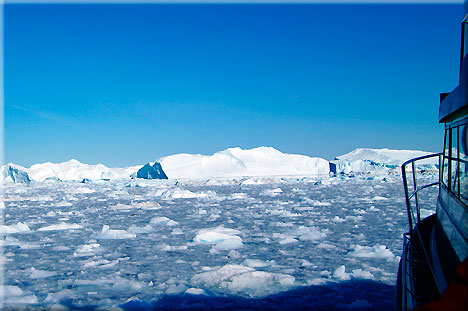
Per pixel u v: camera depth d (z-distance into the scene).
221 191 27.23
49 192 30.47
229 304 4.04
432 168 43.53
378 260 5.86
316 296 4.25
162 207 15.35
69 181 64.94
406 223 9.56
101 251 6.93
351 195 20.12
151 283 4.87
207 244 7.43
